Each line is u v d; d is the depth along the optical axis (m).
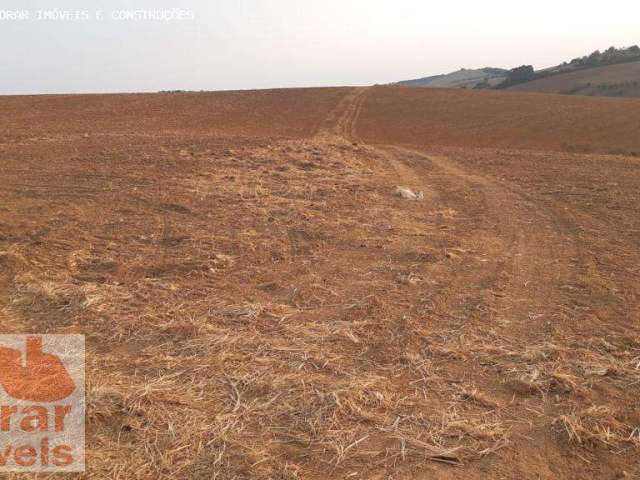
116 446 2.77
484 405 3.21
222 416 3.02
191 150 13.95
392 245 6.58
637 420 3.07
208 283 5.13
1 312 4.35
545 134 29.56
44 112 30.34
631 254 6.30
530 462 2.74
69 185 9.55
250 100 43.09
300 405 3.14
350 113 38.34
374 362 3.67
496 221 8.07
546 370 3.56
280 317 4.35
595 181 11.65
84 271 5.41
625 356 3.76
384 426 2.99
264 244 6.41
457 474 2.66
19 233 6.50
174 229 6.97
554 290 5.11
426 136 30.59
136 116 31.70
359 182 11.11
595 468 2.71
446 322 4.34
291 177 11.07
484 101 42.00
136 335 3.99
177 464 2.65
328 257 6.05
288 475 2.59
